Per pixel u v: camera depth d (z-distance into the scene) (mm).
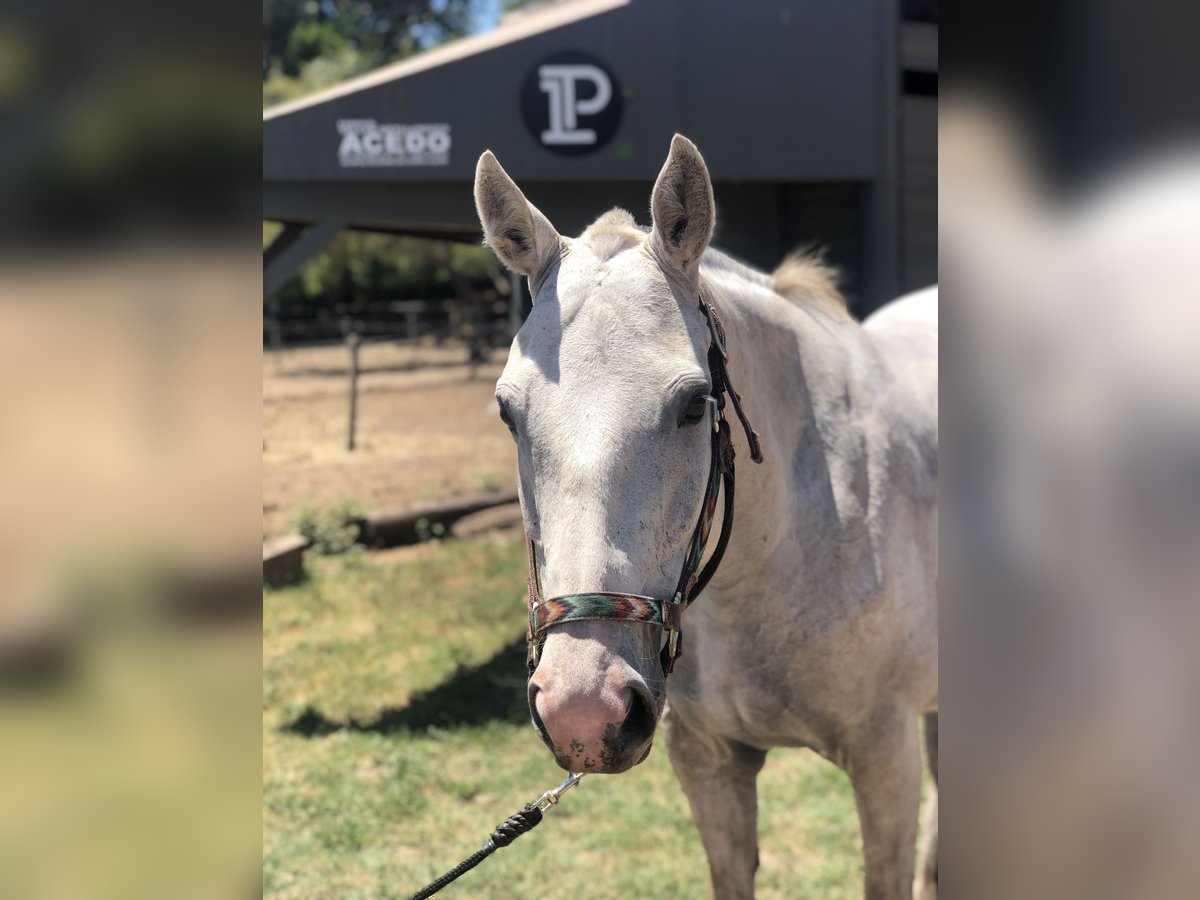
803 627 1952
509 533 7293
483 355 15453
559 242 1613
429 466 9086
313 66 22469
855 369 2150
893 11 5879
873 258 6074
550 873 3145
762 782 3738
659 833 3373
